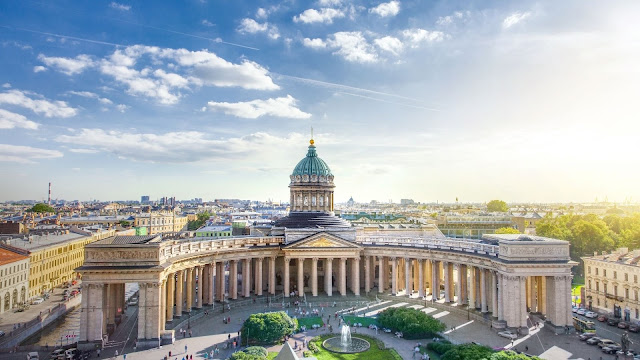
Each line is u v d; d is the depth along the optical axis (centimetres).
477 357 7594
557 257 10281
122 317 11156
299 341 9631
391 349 9106
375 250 13950
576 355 8750
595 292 12344
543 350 9038
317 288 14250
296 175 15988
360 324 10775
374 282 14838
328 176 16200
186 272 11456
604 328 10662
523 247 10244
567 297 10200
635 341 9612
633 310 10962
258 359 7406
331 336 9962
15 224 18562
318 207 15925
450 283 12512
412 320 9925
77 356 8750
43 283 14950
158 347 9262
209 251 12000
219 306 12244
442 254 12562
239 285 16588
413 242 13662
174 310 11744
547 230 19000
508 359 7181
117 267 9306
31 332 10619
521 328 10094
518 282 10175
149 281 9369
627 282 11156
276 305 12788
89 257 9344
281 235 14625
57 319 12181
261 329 9262
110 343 9488
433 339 9681
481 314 11225
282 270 14362
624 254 12081
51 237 17088
